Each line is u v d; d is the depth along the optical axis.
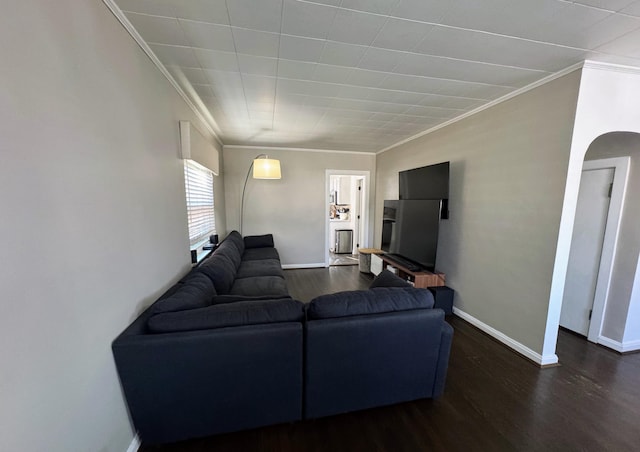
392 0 1.27
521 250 2.29
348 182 7.36
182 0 1.25
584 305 2.58
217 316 1.37
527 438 1.46
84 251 1.03
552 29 1.50
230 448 1.39
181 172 2.29
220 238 4.47
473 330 2.72
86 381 1.02
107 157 1.19
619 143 2.28
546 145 2.07
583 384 1.91
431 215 3.12
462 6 1.31
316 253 5.39
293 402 1.47
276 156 4.99
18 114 0.76
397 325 1.50
